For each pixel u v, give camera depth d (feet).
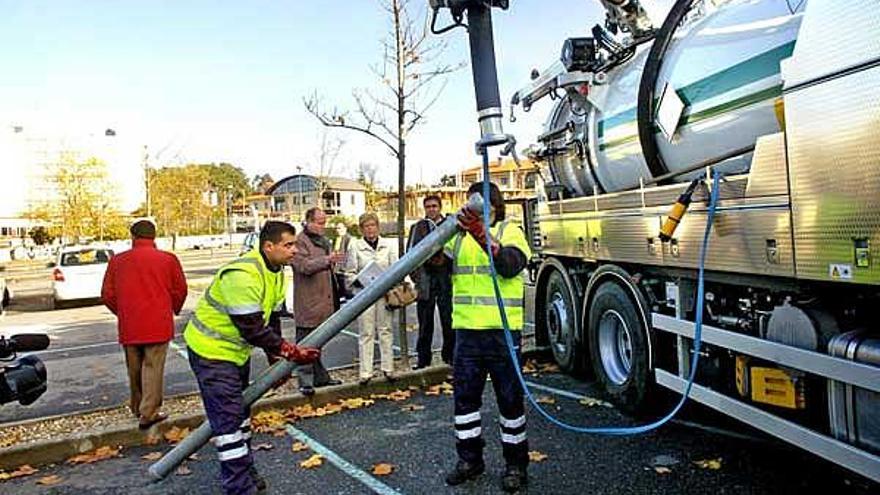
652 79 17.33
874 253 9.81
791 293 12.75
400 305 22.31
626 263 18.26
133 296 18.70
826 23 10.46
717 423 17.89
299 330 21.72
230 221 211.61
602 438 16.94
